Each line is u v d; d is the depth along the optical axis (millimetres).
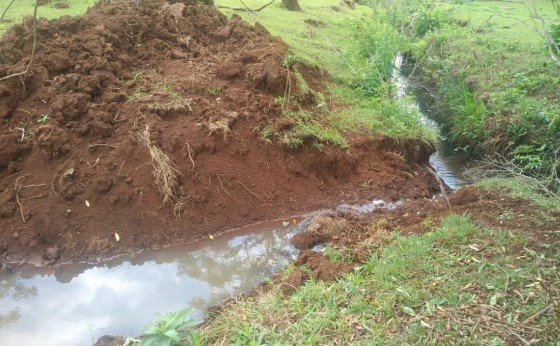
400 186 6672
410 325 3559
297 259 4922
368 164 6914
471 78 8922
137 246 5367
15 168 5582
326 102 7754
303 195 6281
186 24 8125
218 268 5109
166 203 5688
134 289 4797
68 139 5801
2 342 4117
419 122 7980
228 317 4027
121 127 6059
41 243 5246
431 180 7000
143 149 5895
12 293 4723
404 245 4605
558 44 8453
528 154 6914
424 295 3834
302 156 6527
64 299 4648
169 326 3094
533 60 8773
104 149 5867
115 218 5504
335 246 5062
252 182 6176
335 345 3461
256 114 6629
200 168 6016
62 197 5488
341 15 13945
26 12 9055
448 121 8719
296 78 7270
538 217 4945
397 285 4016
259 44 7844
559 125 6730
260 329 3721
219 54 7758
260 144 6434
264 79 7051
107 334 4203
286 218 5973
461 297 3777
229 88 6957
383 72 8797
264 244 5500
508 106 7641
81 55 6570
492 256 4246
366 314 3727
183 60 7484
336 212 6008
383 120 7621
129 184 5699
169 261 5234
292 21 11508
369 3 11984
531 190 5750
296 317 3852
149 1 8438
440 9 11703
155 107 6266
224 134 6250
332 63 9188
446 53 10211
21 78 5988
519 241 4426
